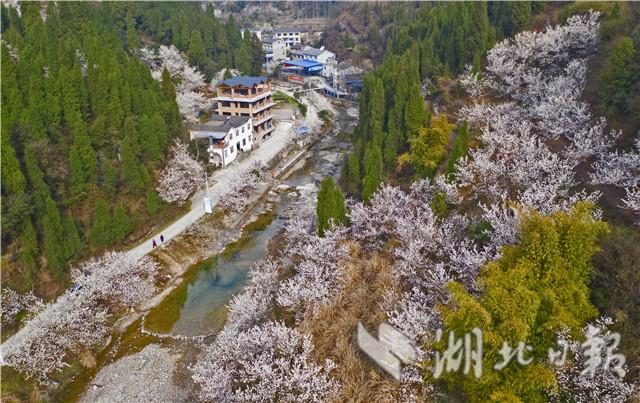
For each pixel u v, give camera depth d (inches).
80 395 1023.0
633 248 748.6
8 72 1459.2
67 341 1093.1
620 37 1457.9
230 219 1798.7
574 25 1727.4
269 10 7381.9
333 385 826.2
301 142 2659.9
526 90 1706.4
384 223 1216.2
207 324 1240.8
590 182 1070.4
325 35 5526.6
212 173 2107.5
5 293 1151.0
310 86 3941.9
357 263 1131.3
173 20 3253.0
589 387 641.6
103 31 2591.0
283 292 1105.4
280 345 895.1
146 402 992.9
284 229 1692.9
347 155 2532.0
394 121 1777.8
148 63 2849.4
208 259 1567.4
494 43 2015.3
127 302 1288.1
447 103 1920.5
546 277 692.7
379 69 2300.7
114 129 1670.8
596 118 1264.8
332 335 930.7
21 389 1002.7
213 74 3176.7
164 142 1820.9
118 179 1617.9
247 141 2439.7
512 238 879.1
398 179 1622.8
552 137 1296.8
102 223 1444.4
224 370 918.4
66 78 1572.3
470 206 1169.4
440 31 2517.2
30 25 2293.3
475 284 795.4
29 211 1257.4
